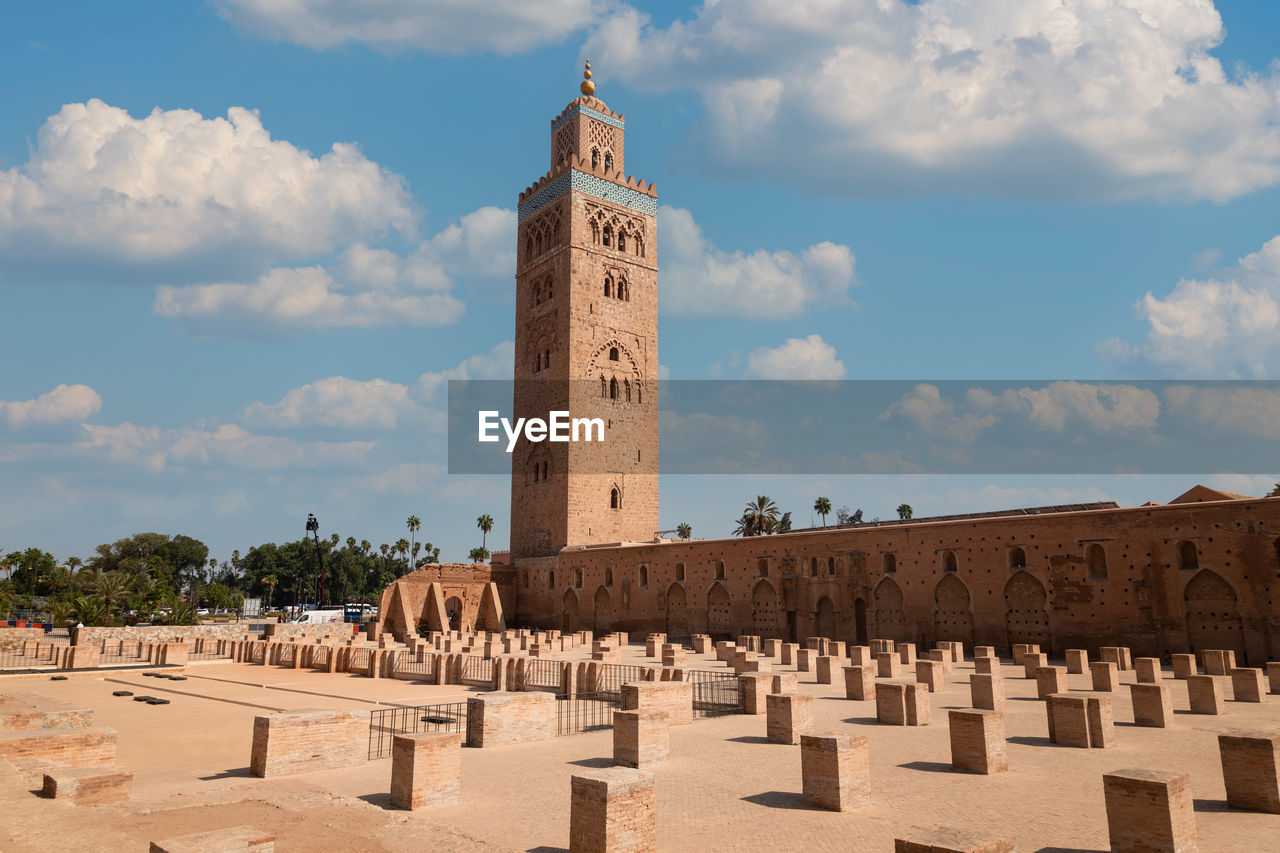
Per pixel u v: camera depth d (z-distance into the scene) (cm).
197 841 986
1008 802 1548
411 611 7712
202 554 16725
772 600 6091
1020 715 2583
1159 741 2155
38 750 1675
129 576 8375
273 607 16500
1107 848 1266
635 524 8631
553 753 2116
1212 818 1433
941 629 5112
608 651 4766
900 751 2048
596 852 1236
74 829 1224
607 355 8788
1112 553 4466
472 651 5509
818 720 2562
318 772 1920
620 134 9481
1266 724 2412
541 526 8562
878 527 5516
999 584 4872
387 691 3644
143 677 4353
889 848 1287
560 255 8838
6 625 6606
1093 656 4456
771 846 1308
